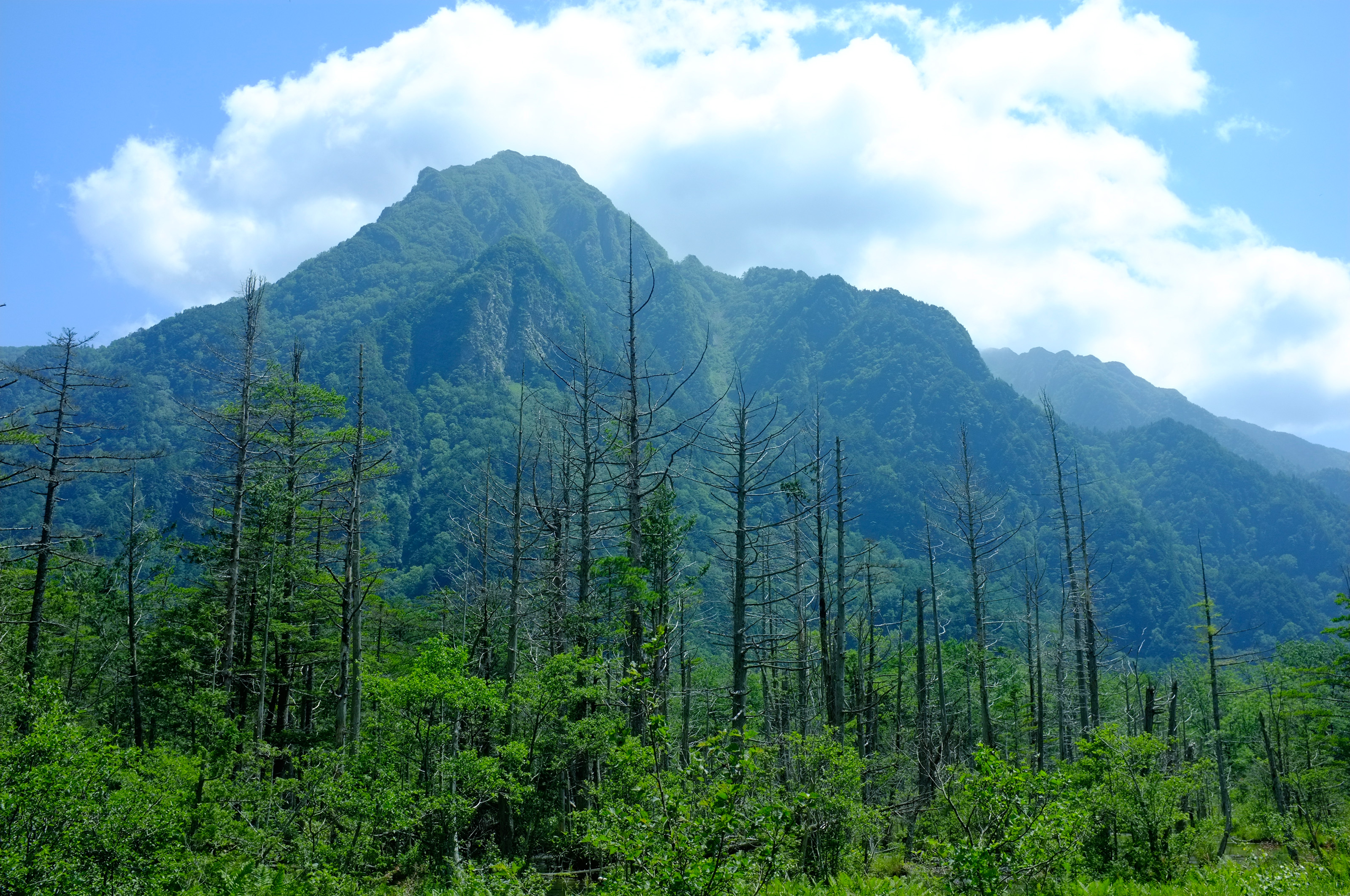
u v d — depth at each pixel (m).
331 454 26.80
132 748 12.13
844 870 13.84
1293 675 34.62
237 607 26.83
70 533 23.56
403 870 15.67
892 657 38.41
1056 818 10.52
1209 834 20.17
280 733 24.70
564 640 22.38
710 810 8.11
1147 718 29.38
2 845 9.51
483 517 27.52
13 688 11.95
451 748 17.41
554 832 17.52
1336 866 13.42
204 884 11.71
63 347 23.98
